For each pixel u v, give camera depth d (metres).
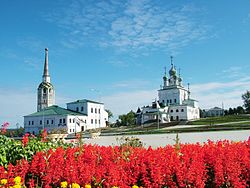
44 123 129.88
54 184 7.70
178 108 143.00
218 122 96.06
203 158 8.75
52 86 159.88
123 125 148.00
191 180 7.63
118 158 9.11
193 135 48.75
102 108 143.62
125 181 7.59
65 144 13.77
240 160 8.54
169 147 9.84
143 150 9.50
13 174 7.68
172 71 162.25
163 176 7.71
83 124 131.25
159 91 155.62
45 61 162.25
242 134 44.84
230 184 7.89
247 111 158.62
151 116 141.62
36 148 9.96
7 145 9.99
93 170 7.70
